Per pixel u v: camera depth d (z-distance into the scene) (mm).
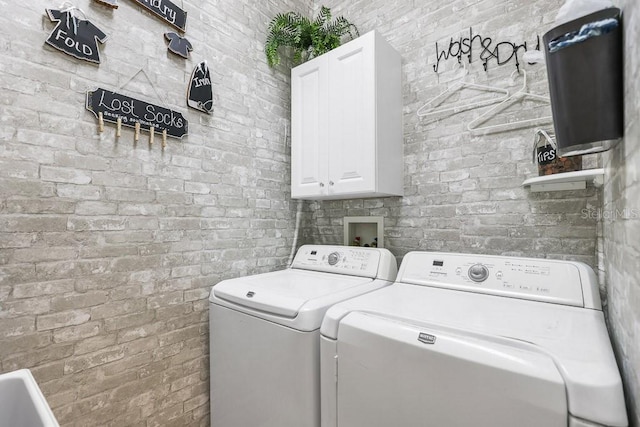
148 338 1430
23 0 1125
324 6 2145
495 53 1563
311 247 1958
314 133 1888
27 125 1125
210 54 1682
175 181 1531
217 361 1503
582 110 661
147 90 1436
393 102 1787
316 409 1124
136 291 1394
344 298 1275
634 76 548
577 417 640
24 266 1116
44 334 1155
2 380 727
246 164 1853
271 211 1993
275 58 1951
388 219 1921
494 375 741
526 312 1033
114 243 1330
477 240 1599
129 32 1384
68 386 1206
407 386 869
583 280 1122
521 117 1486
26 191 1120
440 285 1393
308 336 1130
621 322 769
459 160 1664
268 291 1361
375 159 1645
